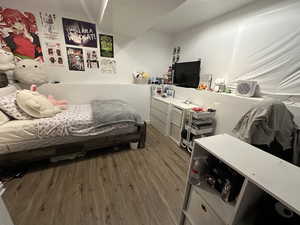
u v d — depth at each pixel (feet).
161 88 11.35
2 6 6.93
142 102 11.36
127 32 9.61
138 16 6.55
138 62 11.27
